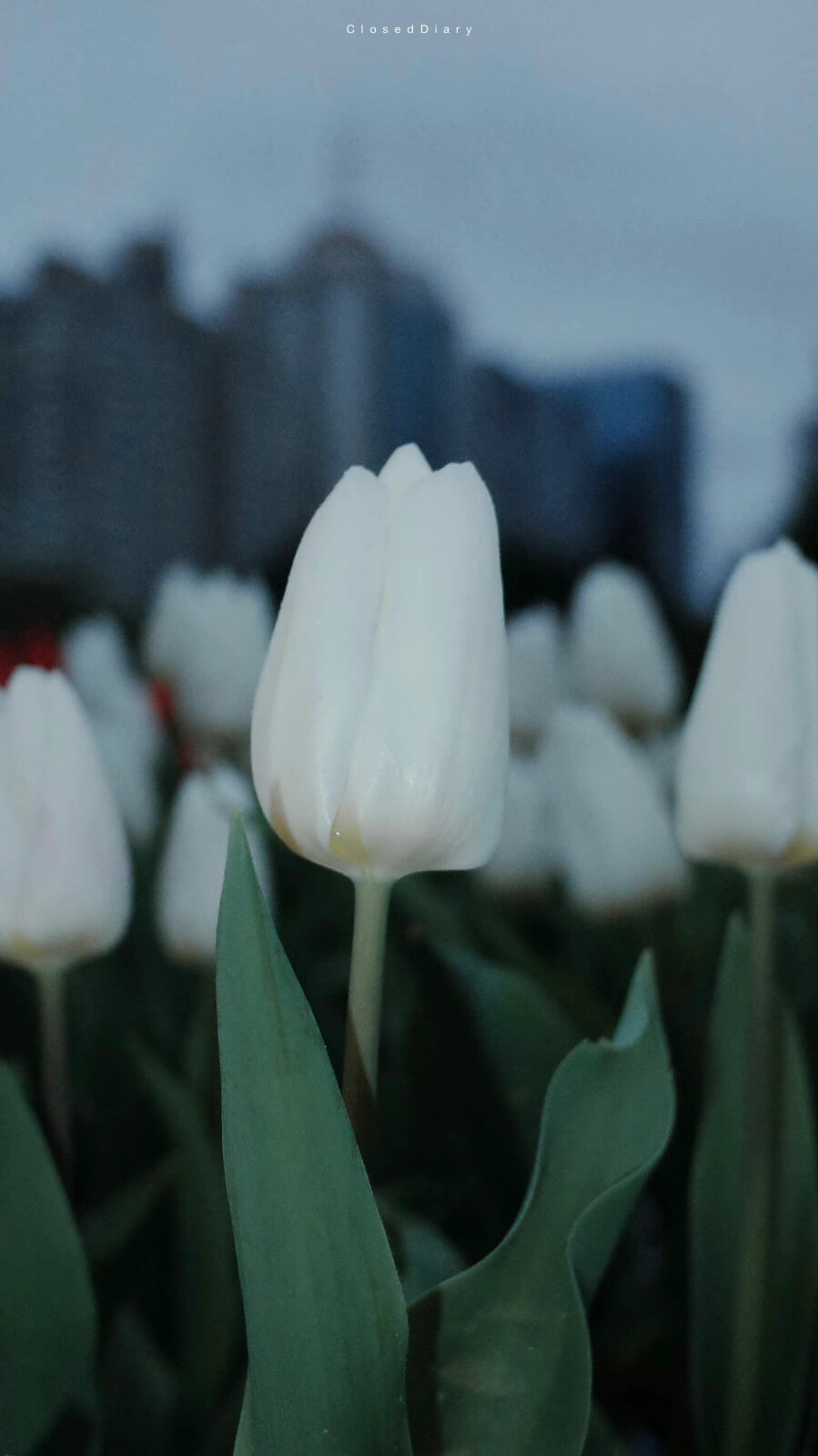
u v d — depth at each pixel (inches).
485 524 16.6
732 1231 21.0
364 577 16.5
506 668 16.7
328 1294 16.1
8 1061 26.5
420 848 16.6
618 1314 24.4
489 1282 16.9
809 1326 21.0
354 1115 16.9
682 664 96.8
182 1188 22.8
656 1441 25.0
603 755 27.9
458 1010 22.3
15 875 20.1
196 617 43.9
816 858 19.3
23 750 20.0
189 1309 22.7
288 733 16.6
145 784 38.3
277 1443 16.1
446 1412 16.9
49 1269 18.7
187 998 34.2
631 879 27.8
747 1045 20.5
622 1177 17.1
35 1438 18.8
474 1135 22.6
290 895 39.6
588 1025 26.0
